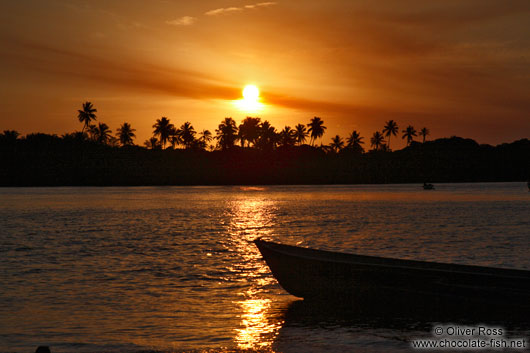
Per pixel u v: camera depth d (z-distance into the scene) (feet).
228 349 36.78
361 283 48.14
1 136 579.89
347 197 330.95
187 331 41.11
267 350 36.55
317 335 40.09
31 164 572.92
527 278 41.55
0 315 45.52
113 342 38.37
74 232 123.34
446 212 192.03
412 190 464.24
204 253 85.46
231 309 47.96
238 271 67.77
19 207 232.73
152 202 276.41
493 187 535.60
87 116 552.00
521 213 185.16
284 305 49.85
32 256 82.12
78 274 65.62
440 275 44.91
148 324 43.11
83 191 458.09
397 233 118.42
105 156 617.21
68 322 43.55
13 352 36.14
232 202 274.16
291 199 306.76
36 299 51.60
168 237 111.96
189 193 413.80
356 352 35.96
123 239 107.76
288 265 51.65
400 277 46.42
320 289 50.08
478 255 81.87
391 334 40.40
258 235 116.16
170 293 54.60
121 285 58.59
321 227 135.74
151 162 630.33
